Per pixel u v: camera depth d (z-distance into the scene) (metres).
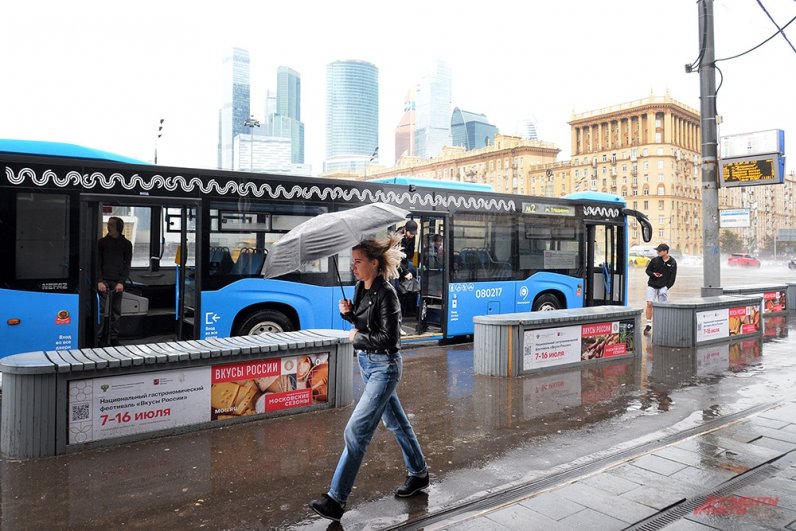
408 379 8.46
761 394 7.81
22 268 7.27
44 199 7.42
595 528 3.99
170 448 5.41
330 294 9.62
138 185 8.01
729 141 14.96
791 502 4.45
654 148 115.19
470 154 131.00
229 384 6.06
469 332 11.39
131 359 5.43
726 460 5.32
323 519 4.11
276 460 5.19
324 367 6.70
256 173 8.95
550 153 125.31
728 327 12.12
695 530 3.99
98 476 4.77
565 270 12.93
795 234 88.94
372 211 4.46
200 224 8.47
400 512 4.24
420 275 11.16
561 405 7.19
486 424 6.41
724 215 23.83
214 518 4.10
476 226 11.52
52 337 7.41
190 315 8.47
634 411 6.97
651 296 13.09
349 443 4.07
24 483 4.61
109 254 8.08
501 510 4.26
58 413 5.16
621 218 14.17
